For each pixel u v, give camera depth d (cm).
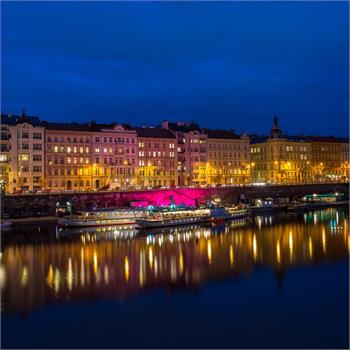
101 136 18638
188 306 5997
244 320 5525
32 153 17112
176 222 13375
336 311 5766
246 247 9762
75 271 7769
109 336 5131
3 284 6994
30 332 5253
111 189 16650
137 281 7138
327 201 19950
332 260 8350
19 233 11738
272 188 19562
